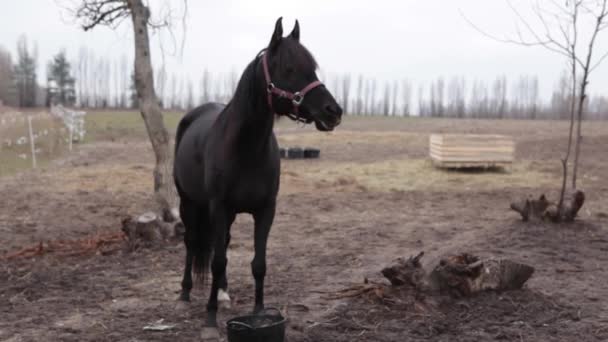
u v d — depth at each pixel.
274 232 9.57
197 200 5.41
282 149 23.58
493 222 10.30
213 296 4.79
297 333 4.77
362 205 12.52
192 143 5.30
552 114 81.00
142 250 7.89
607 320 5.06
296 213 11.50
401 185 15.78
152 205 12.25
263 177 4.53
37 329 4.97
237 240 8.90
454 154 18.33
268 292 6.05
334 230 9.73
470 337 4.65
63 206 12.03
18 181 15.73
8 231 9.57
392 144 31.16
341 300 5.61
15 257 7.61
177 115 56.53
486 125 50.22
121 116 53.50
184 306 5.54
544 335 4.69
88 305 5.66
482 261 5.47
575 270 6.87
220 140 4.59
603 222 9.88
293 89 4.18
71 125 29.83
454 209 11.98
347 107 94.38
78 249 8.00
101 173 17.58
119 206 12.09
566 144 27.95
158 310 5.48
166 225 8.29
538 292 5.62
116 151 26.39
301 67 4.18
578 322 5.00
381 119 65.62
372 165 20.52
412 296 5.34
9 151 22.59
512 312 5.14
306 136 35.72
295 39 4.43
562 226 9.35
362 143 31.69
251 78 4.40
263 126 4.39
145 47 8.61
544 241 8.38
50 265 7.22
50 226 10.02
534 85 99.19
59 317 5.29
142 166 19.48
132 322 5.13
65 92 79.81
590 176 17.23
